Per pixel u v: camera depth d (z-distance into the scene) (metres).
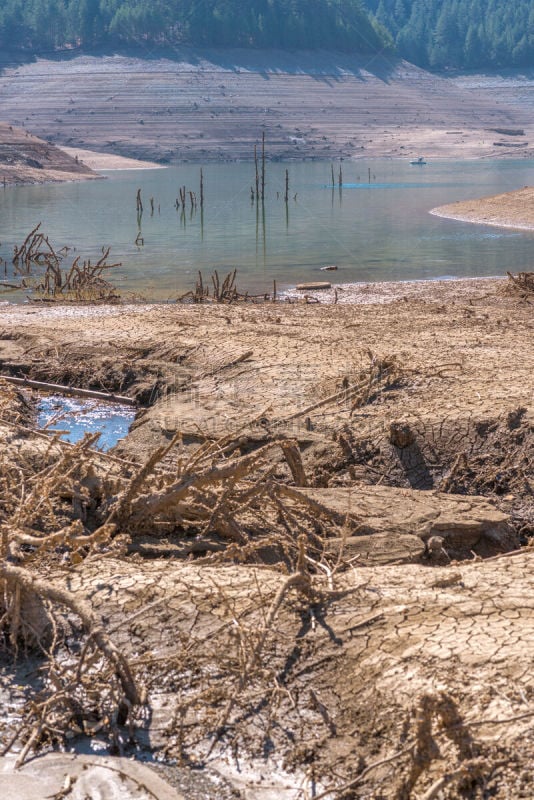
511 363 13.15
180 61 167.12
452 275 27.69
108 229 42.78
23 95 153.75
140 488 8.08
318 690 5.63
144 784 5.20
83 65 165.50
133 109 147.88
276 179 90.50
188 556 7.59
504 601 6.17
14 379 14.27
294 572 6.76
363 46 184.50
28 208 55.19
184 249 35.25
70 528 7.12
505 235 38.47
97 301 22.73
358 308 20.58
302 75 169.38
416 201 60.66
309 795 5.04
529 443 10.10
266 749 5.34
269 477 9.11
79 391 13.78
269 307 20.77
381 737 5.20
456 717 4.84
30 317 19.22
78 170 95.56
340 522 8.16
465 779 4.70
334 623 6.07
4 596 6.31
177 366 13.86
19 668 6.16
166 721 5.61
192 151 133.75
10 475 8.39
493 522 8.16
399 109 162.75
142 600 6.44
